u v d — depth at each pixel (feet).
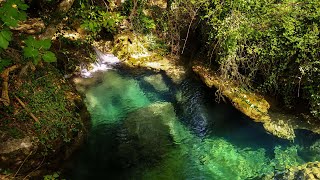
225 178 18.43
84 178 18.16
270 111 22.03
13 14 11.47
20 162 16.40
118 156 19.92
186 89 25.66
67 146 18.93
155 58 29.09
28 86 19.16
